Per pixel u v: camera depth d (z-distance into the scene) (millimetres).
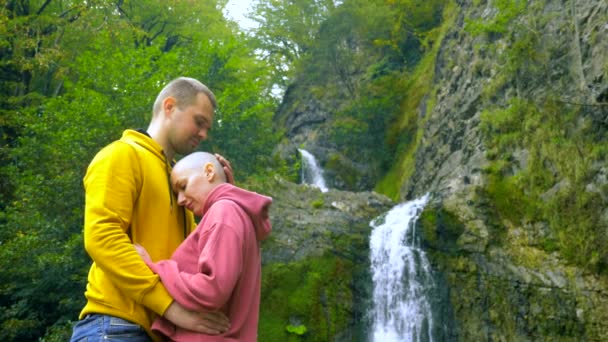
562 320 13500
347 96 29953
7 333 11367
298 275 15891
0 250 11539
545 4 17234
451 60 22266
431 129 22031
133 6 24828
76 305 11812
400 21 28391
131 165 2529
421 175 21766
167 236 2625
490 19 19688
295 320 15297
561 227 14070
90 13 19391
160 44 19250
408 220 16500
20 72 18922
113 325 2410
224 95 17219
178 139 2760
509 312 14344
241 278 2457
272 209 17328
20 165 14648
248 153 17656
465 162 18562
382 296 16297
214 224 2393
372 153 26250
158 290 2320
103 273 2498
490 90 18516
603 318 12898
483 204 15688
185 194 2637
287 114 32469
